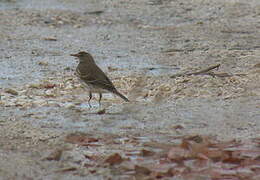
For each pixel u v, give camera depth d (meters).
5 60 21.00
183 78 18.14
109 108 15.46
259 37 24.19
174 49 22.50
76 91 17.25
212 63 20.27
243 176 11.07
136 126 13.89
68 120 14.37
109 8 30.02
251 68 19.38
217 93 16.52
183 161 11.73
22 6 30.33
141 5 30.64
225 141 12.76
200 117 14.44
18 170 11.42
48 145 12.66
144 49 22.67
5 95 16.77
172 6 30.16
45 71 19.67
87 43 23.72
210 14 28.33
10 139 13.01
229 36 24.39
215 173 11.18
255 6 29.41
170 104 15.60
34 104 15.85
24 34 24.95
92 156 12.01
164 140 12.91
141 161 11.80
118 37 24.66
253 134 13.20
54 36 24.75
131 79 18.08
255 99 15.90
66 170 11.41
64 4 30.91
